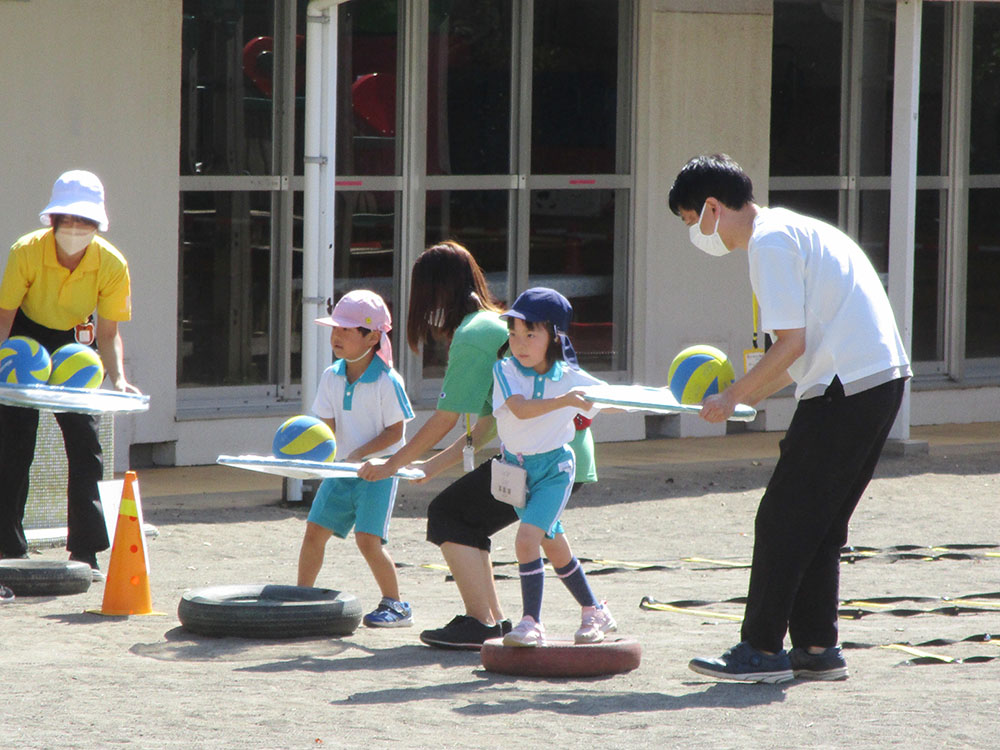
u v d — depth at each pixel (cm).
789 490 1123
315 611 1370
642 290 2855
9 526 1639
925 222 3170
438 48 2652
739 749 978
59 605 1522
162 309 2381
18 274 1598
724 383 1155
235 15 2462
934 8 3141
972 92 3189
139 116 2341
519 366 1218
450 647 1314
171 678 1205
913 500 2277
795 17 2994
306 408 2150
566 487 1217
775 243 1097
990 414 3188
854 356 1102
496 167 2728
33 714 1079
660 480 2420
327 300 2147
